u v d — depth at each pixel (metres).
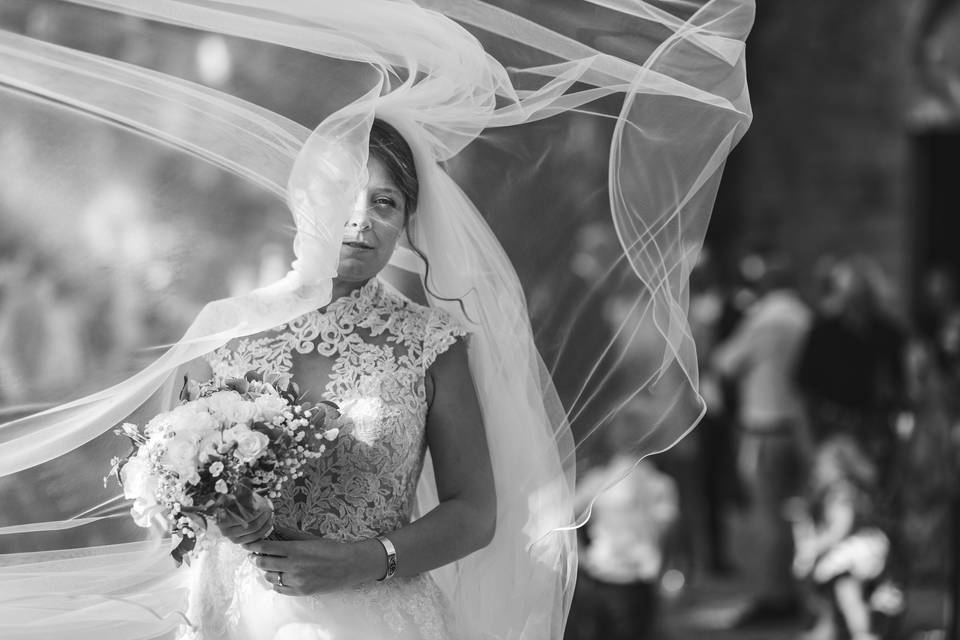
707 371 11.41
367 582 3.40
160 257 3.92
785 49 16.28
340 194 3.38
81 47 3.58
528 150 4.02
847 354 9.90
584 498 3.92
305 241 3.40
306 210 3.40
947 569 7.53
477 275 3.82
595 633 7.55
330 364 3.46
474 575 3.84
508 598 3.81
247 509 3.14
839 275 10.30
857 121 16.11
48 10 3.56
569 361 3.96
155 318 3.92
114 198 3.88
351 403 3.40
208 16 3.45
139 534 3.75
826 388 9.92
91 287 3.87
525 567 3.81
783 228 16.48
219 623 3.40
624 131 3.82
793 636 9.09
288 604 3.34
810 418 10.01
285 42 3.48
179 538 3.31
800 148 16.36
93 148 3.82
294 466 3.21
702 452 11.02
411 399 3.45
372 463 3.39
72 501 3.72
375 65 3.56
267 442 3.15
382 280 3.90
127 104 3.54
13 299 3.78
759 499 10.29
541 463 3.80
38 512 3.70
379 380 3.43
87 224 3.87
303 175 3.41
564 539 3.84
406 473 3.45
